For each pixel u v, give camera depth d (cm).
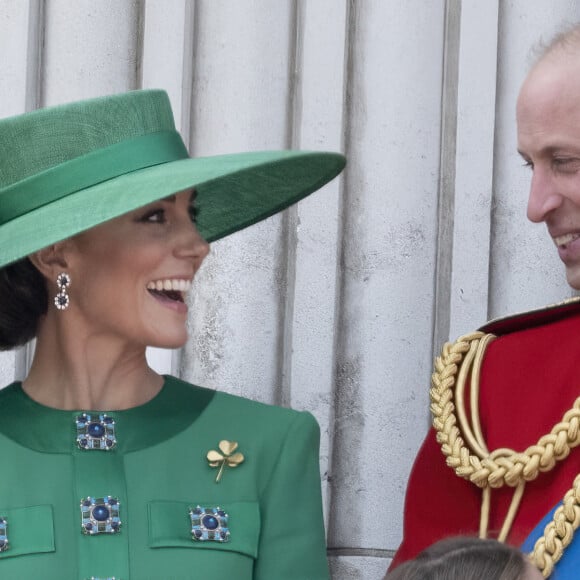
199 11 1323
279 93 1316
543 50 991
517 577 705
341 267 1310
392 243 1307
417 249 1307
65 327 987
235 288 1295
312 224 1303
